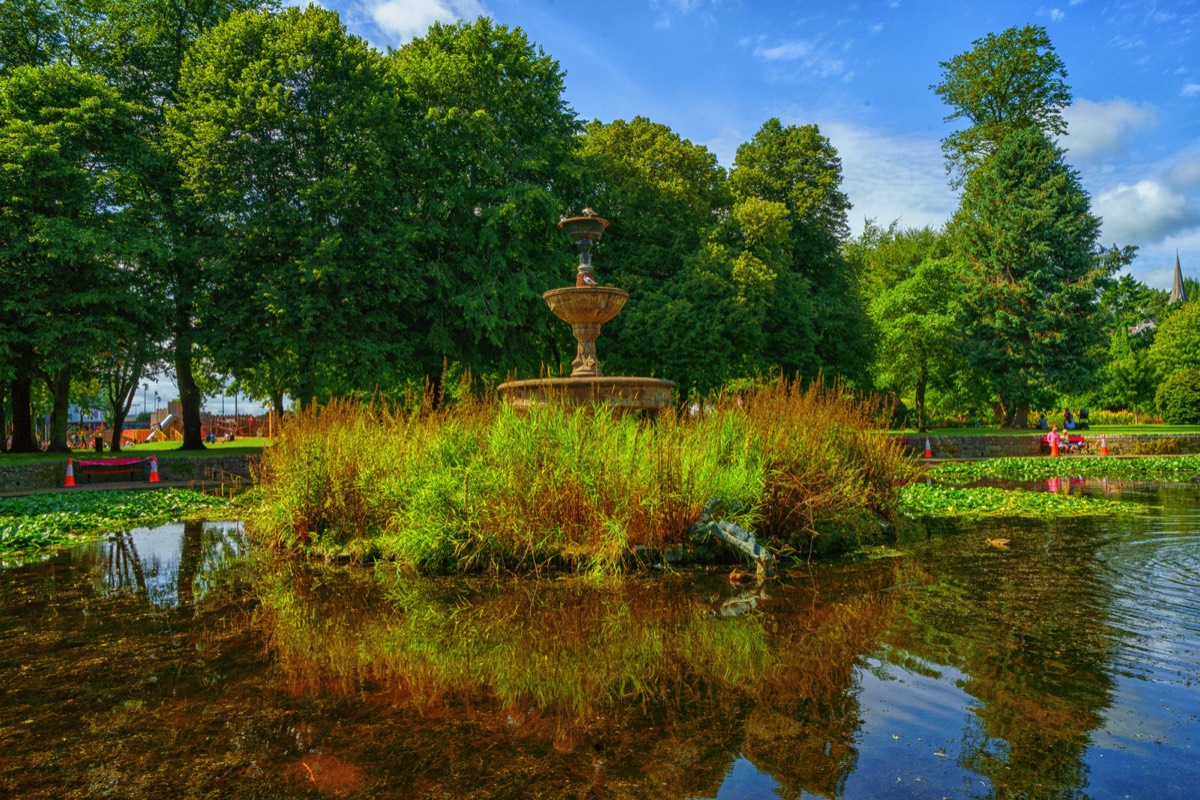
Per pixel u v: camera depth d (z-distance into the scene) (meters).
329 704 2.98
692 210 26.61
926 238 42.91
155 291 20.20
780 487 6.32
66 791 2.27
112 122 18.64
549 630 4.02
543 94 22.88
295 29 19.03
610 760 2.42
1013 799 2.11
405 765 2.41
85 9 21.61
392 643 3.83
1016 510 9.23
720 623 4.07
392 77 21.08
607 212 26.17
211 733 2.71
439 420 7.45
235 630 4.16
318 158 18.98
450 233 20.86
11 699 3.09
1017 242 32.16
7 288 17.23
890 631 3.83
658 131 26.52
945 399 39.41
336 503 6.79
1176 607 4.28
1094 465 19.86
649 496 5.85
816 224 30.94
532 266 22.20
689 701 2.92
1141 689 2.96
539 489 5.90
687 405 7.80
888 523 7.40
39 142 16.64
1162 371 46.69
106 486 16.31
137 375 22.11
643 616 4.27
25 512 11.02
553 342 26.59
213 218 19.19
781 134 32.19
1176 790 2.14
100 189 18.22
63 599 5.09
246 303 19.12
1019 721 2.67
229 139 18.34
